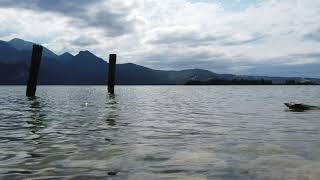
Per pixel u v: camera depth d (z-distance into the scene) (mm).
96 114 17359
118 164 6574
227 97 40906
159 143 8906
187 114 17812
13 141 9305
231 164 6473
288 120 14773
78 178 5652
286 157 7020
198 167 6281
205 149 8023
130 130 11516
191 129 11812
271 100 32812
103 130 11500
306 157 7004
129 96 43031
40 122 13859
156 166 6391
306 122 13977
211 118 15734
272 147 8211
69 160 6941
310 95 45469
